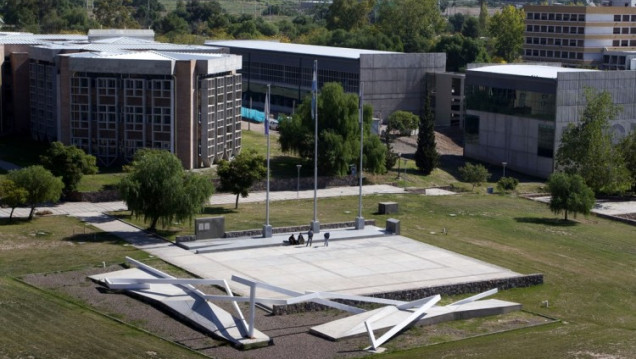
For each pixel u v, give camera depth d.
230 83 181.38
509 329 99.12
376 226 143.75
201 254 123.94
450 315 101.69
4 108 197.25
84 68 169.75
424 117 188.12
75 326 92.19
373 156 178.00
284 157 188.75
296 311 101.81
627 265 129.50
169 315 98.06
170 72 167.00
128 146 171.12
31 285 106.00
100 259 118.88
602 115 176.75
